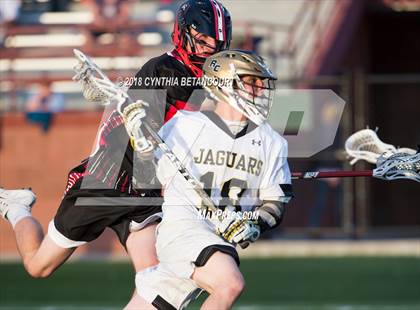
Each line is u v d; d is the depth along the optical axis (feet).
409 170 47.34
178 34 49.21
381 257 113.50
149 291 42.57
